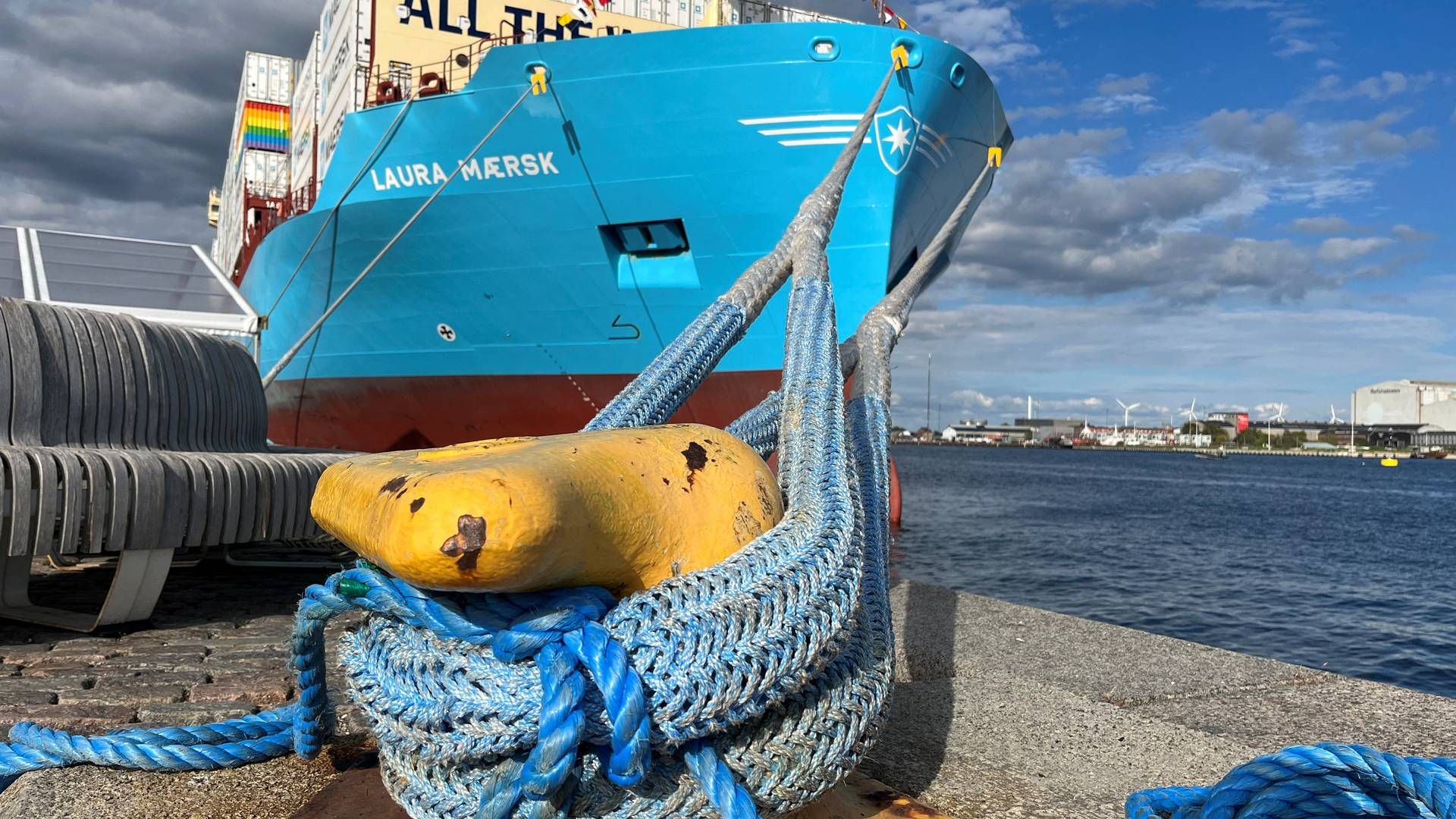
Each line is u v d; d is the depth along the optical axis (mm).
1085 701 2492
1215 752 2119
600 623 1236
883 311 3238
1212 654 3092
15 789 1834
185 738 1918
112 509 3137
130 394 3607
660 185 9148
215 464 3488
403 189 9992
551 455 1249
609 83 8773
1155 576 17484
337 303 8680
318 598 1557
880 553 1973
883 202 8945
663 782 1290
